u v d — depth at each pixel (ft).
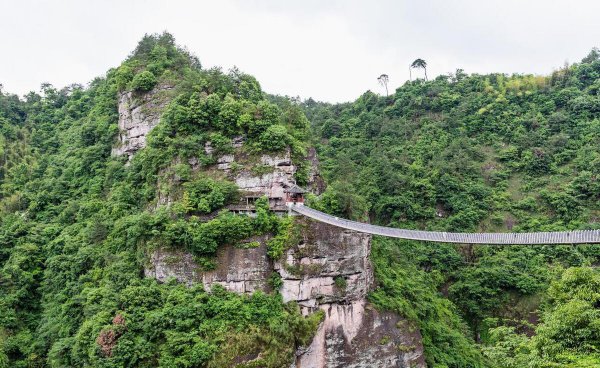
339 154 355.77
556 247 262.67
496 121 364.99
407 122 388.78
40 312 205.87
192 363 154.71
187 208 187.32
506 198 304.71
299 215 189.37
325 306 183.83
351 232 192.65
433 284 258.57
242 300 173.99
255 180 198.49
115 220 213.25
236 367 157.89
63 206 247.50
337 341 181.98
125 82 254.27
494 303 248.73
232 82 239.30
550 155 317.83
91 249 204.54
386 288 203.82
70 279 203.62
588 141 317.63
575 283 108.68
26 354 186.80
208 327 163.73
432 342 206.90
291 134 223.30
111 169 241.96
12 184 277.64
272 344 164.76
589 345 93.50
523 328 236.43
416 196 315.58
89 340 162.09
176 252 180.86
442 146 357.00
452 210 307.78
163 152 208.54
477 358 213.05
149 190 211.00
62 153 292.20
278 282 178.70
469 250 281.54
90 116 291.79
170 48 269.85
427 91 420.77
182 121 208.64
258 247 182.09
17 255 217.15
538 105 368.27
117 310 166.30
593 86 357.82
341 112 440.04
